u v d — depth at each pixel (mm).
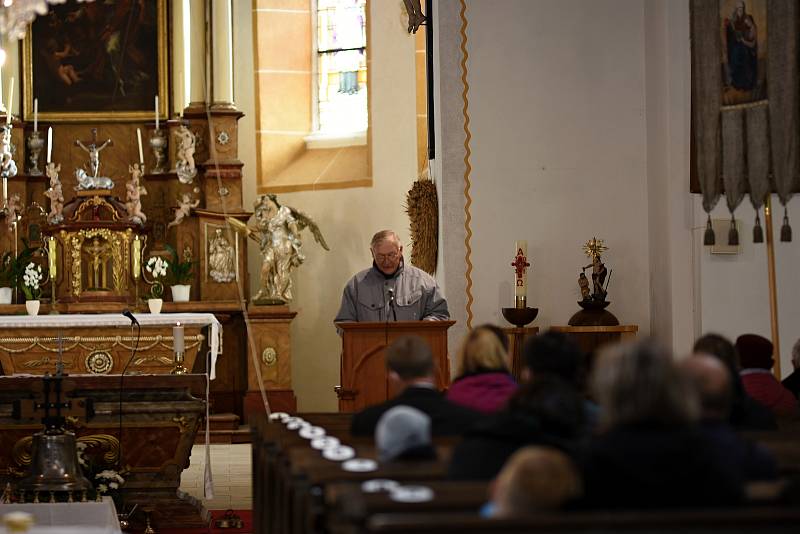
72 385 9242
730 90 10492
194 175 16562
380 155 16078
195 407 9758
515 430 4316
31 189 16906
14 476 9641
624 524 3238
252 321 15953
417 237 12484
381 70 16141
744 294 10914
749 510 3389
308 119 17312
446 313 9883
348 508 3398
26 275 15680
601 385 3637
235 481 12094
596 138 11836
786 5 10117
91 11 17250
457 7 11906
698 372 4195
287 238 16078
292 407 15945
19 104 17031
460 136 11867
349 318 9852
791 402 7156
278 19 17328
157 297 15398
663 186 11219
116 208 16266
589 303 11172
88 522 8281
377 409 5582
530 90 11891
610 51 11867
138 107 17250
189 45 17141
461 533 3203
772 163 10250
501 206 11836
